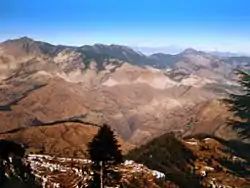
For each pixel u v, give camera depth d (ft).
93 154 105.50
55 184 237.86
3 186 119.85
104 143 104.73
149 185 306.35
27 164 148.15
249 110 90.53
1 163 128.06
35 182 141.59
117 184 114.42
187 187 362.94
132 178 264.52
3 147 136.05
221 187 294.25
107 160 104.99
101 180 106.01
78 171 284.41
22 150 147.02
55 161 388.98
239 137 92.94
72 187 215.92
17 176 129.80
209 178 375.45
